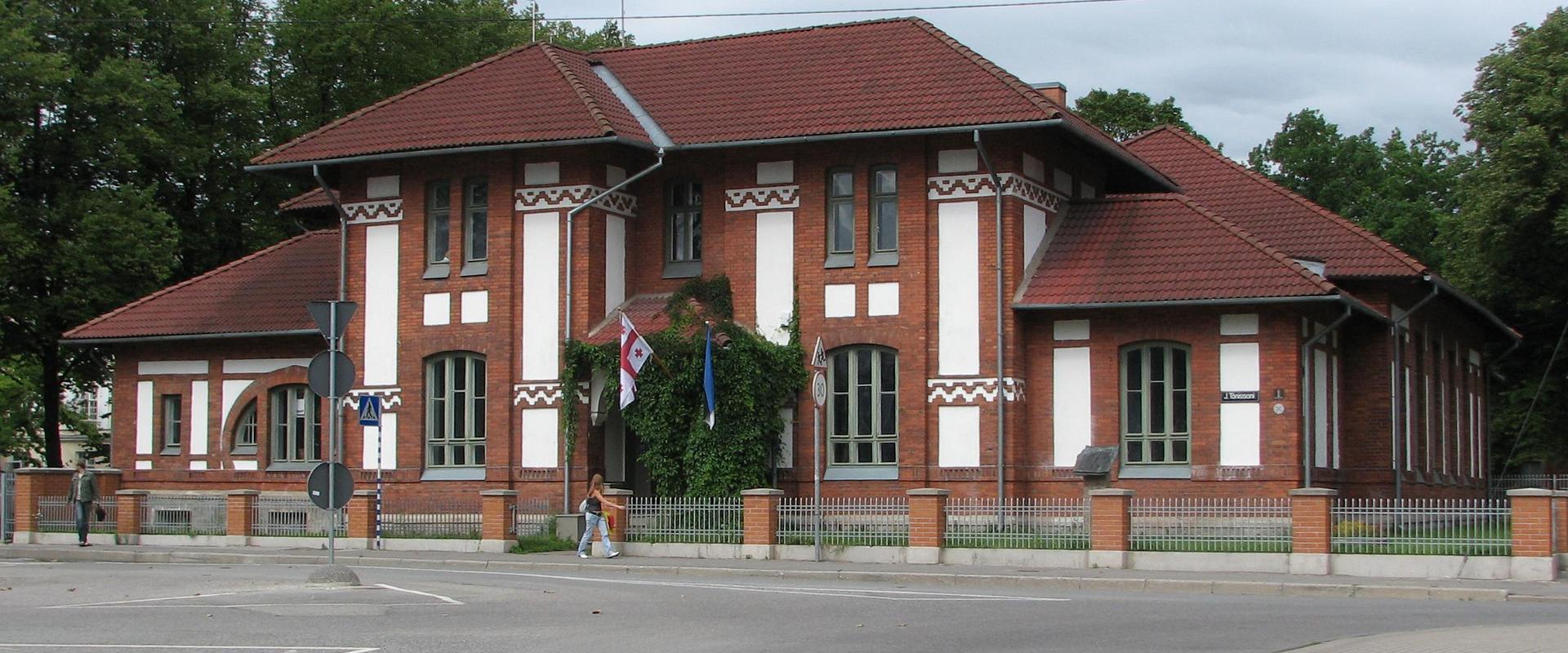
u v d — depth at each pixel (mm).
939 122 33844
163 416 42562
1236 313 33375
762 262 36062
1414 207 65438
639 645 16234
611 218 36500
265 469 40875
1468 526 26172
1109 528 28094
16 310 46844
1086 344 34469
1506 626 18094
